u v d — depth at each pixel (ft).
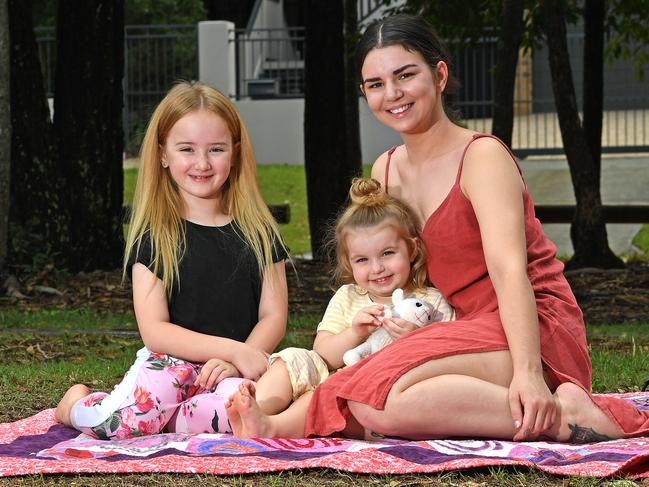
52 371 19.01
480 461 10.68
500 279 12.05
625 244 45.80
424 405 11.59
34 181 33.65
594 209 34.99
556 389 12.05
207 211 13.92
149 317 13.43
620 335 23.49
